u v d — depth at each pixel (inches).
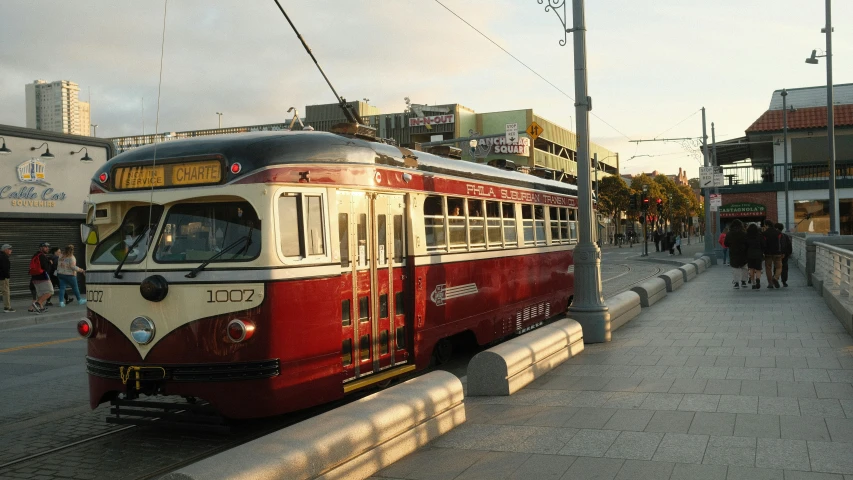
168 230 309.9
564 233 677.3
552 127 2839.6
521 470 231.8
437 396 273.3
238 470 182.1
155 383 302.5
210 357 293.9
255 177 300.4
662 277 850.8
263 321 294.2
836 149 1777.8
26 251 1087.6
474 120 2630.4
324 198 324.8
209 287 295.9
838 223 1733.5
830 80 1199.6
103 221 321.7
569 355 435.8
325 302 320.8
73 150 1154.0
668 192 3415.4
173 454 295.6
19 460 288.4
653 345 475.5
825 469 221.9
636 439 261.0
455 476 228.4
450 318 434.3
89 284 319.3
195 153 309.9
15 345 621.3
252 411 291.6
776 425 273.3
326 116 2591.0
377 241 362.0
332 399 323.6
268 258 296.4
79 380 458.3
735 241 860.0
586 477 222.7
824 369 377.4
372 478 228.1
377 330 360.2
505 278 523.5
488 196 497.4
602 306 496.1
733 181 1861.5
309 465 201.6
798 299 729.6
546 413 304.3
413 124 2628.0
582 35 506.3
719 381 355.9
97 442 314.5
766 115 1839.3
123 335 306.8
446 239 433.1
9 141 1058.7
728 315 621.3
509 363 342.0
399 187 380.8
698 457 237.6
